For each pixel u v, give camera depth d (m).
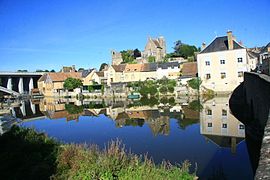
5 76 91.12
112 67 79.31
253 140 16.55
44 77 95.25
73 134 23.17
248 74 26.67
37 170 10.38
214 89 53.84
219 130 20.73
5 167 11.07
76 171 9.85
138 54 106.25
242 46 51.94
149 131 22.31
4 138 15.50
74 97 79.00
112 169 9.77
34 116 38.69
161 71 73.88
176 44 103.31
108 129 24.52
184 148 16.34
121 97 65.12
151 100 51.78
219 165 13.01
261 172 4.07
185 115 29.58
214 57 53.56
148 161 11.82
